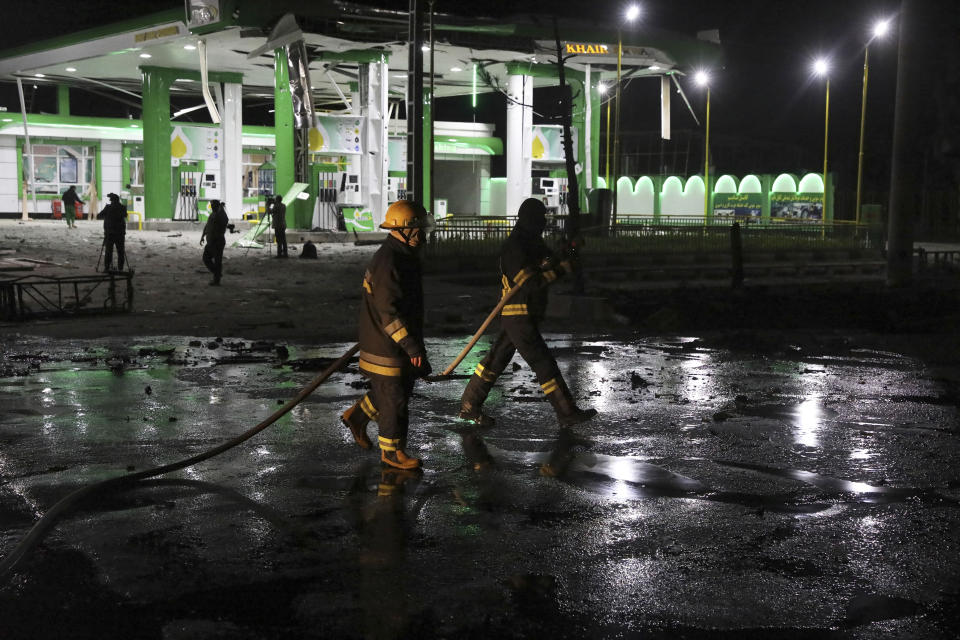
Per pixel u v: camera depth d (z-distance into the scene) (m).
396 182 43.78
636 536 4.50
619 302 15.99
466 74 45.72
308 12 33.22
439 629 3.45
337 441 6.41
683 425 7.04
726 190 51.84
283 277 21.03
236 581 3.89
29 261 20.52
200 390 8.24
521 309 6.64
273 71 42.66
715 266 26.30
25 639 3.35
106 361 9.81
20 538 4.40
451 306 16.05
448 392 8.31
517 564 4.11
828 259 30.39
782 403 7.95
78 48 39.41
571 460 5.96
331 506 4.93
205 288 18.17
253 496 5.10
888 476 5.65
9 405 7.51
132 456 5.92
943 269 27.69
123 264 21.91
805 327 13.74
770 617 3.57
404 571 4.02
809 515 4.86
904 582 3.94
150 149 41.38
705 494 5.23
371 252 30.31
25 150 44.50
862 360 10.52
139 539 4.39
